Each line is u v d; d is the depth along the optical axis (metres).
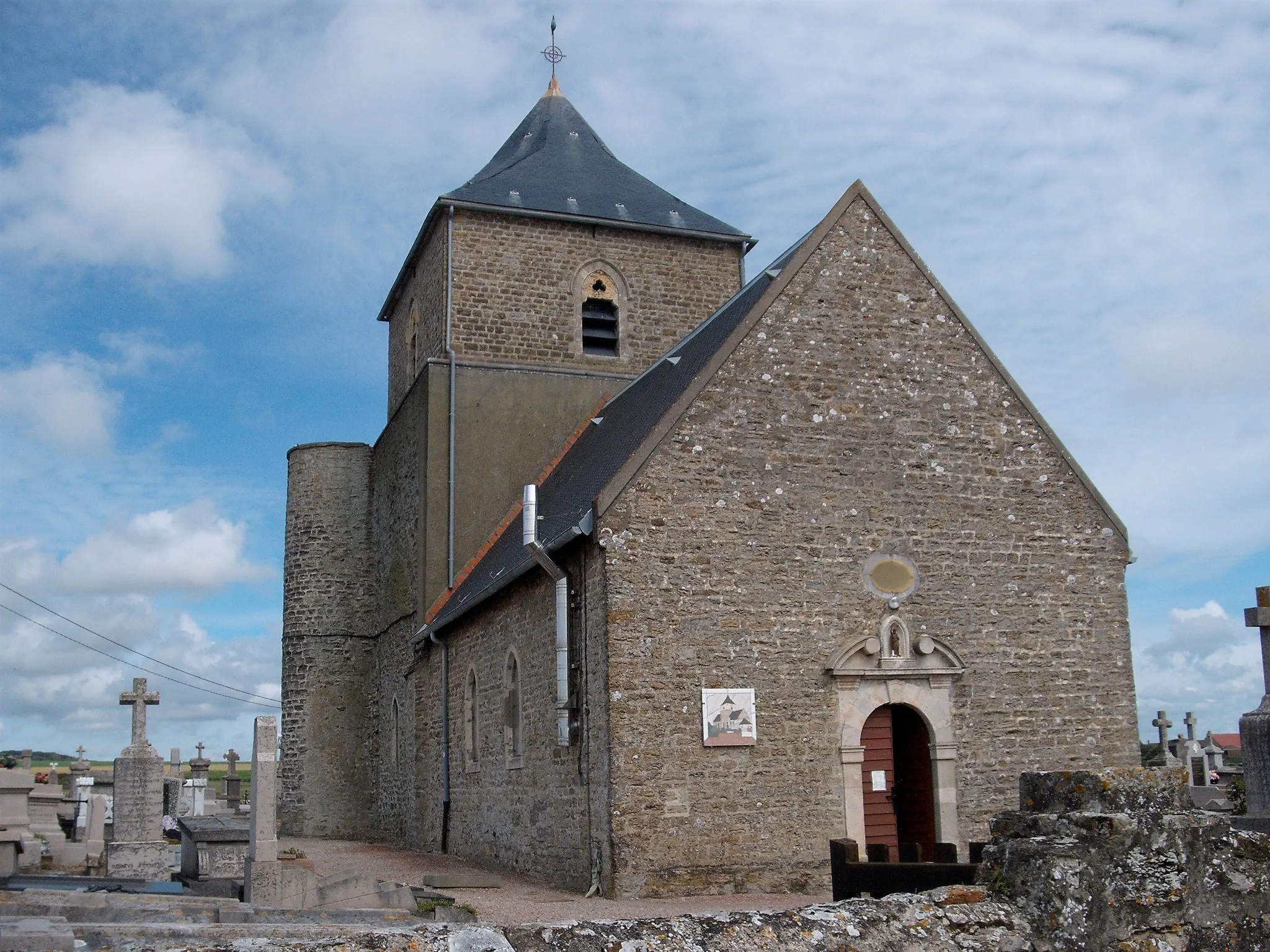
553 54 32.53
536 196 27.30
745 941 5.21
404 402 27.27
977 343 17.70
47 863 20.52
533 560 16.92
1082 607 17.41
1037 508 17.48
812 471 16.39
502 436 25.33
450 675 22.72
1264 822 12.52
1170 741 30.73
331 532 29.58
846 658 15.91
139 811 18.17
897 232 17.64
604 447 20.36
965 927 5.53
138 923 9.38
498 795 19.23
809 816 15.38
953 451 17.20
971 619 16.78
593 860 15.08
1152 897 5.74
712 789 15.05
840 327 17.00
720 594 15.59
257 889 13.02
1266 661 14.13
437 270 27.11
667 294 27.78
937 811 16.09
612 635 15.01
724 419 16.11
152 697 18.55
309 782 28.42
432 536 24.47
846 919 5.43
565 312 26.92
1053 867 5.64
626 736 14.80
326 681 28.91
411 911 12.44
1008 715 16.69
